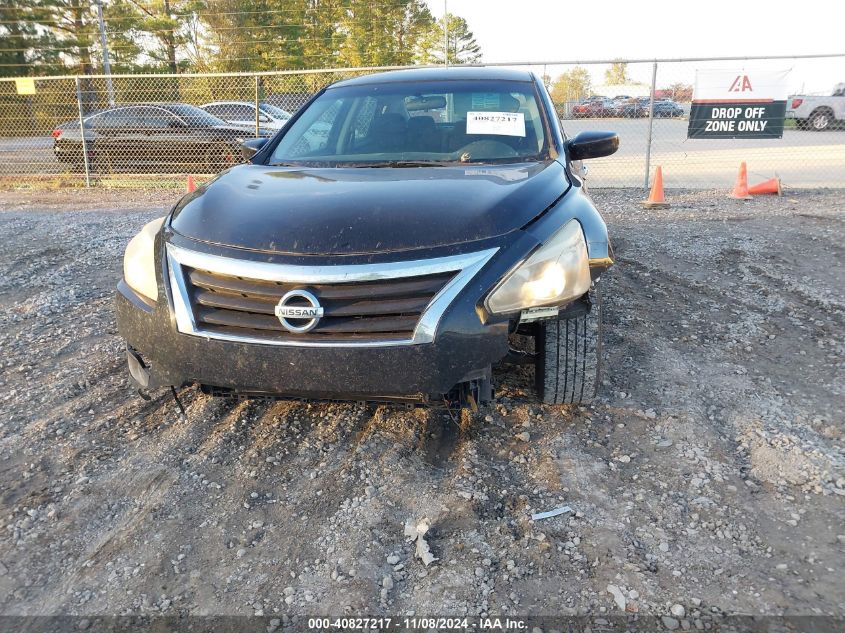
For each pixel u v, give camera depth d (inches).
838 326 173.0
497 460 116.5
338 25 1664.6
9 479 112.9
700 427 124.0
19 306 205.6
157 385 111.9
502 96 159.3
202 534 99.3
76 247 282.7
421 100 160.2
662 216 327.3
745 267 226.8
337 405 135.8
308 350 98.6
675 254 245.4
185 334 104.5
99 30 1235.2
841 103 489.7
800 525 98.2
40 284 228.5
